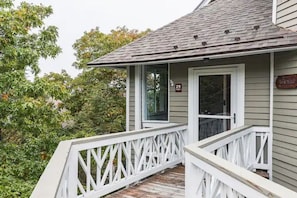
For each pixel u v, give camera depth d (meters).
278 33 4.79
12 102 6.79
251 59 5.36
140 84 6.80
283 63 4.75
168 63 6.42
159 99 6.60
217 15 6.91
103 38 13.46
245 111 5.44
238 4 7.07
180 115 6.26
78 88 12.76
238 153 4.52
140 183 4.68
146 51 6.54
